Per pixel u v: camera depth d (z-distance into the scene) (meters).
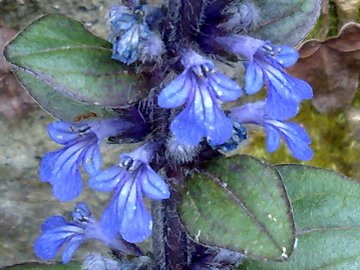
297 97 0.09
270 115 0.09
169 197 0.09
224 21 0.09
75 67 0.09
